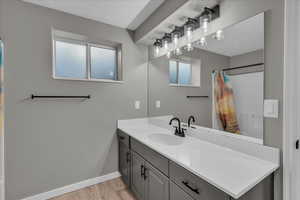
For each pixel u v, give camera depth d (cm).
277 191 99
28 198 167
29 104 166
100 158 212
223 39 131
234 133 126
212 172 90
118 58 237
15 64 157
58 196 182
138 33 226
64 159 187
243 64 117
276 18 97
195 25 160
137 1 166
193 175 96
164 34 204
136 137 169
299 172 100
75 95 191
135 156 176
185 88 178
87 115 201
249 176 85
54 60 194
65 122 187
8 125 156
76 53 211
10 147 157
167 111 208
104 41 220
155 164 137
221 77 134
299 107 98
